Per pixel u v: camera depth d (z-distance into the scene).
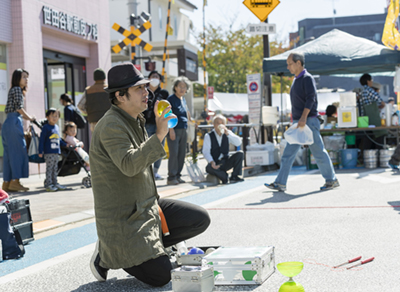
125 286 3.40
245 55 47.75
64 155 9.38
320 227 4.95
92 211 6.51
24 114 9.04
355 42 11.58
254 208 6.25
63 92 15.46
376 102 11.32
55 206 7.09
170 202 3.75
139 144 3.43
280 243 4.37
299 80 7.64
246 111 31.80
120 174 3.29
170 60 30.70
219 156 9.34
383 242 4.23
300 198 6.88
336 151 11.13
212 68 47.75
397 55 10.95
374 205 6.03
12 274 3.81
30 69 12.91
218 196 7.59
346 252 3.97
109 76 3.34
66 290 3.38
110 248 3.29
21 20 12.67
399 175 8.98
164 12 37.47
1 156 12.55
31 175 12.56
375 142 11.33
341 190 7.43
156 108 3.21
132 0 16.62
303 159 12.34
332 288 3.12
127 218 3.30
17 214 4.81
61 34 14.76
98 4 16.58
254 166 11.21
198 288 2.98
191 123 10.30
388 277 3.29
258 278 3.24
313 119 7.66
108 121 3.27
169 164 9.28
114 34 30.97
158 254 3.30
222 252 3.47
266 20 12.88
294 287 2.81
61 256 4.33
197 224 3.69
